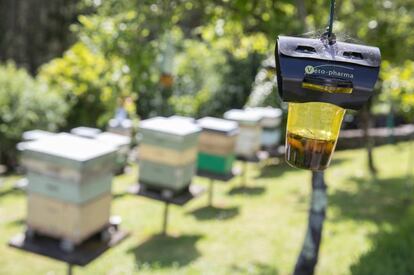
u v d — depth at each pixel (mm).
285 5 4742
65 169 3246
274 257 5934
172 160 5492
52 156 3234
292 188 9711
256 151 9477
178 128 5598
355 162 12586
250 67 14461
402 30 6000
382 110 16469
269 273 5418
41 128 10141
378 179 10656
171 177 5547
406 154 13805
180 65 12961
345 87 1075
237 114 9367
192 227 7020
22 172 9750
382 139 15672
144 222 7098
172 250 6059
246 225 7180
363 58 1104
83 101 11523
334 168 11781
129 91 4832
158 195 5652
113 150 3588
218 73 14633
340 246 6246
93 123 11703
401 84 5582
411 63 5875
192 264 5605
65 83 11234
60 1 15781
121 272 5320
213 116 14672
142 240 6375
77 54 9570
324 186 4172
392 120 15633
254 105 12266
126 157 9812
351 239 6527
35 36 15781
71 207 3293
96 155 3326
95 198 3455
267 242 6469
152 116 13094
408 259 4309
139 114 13055
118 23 4359
